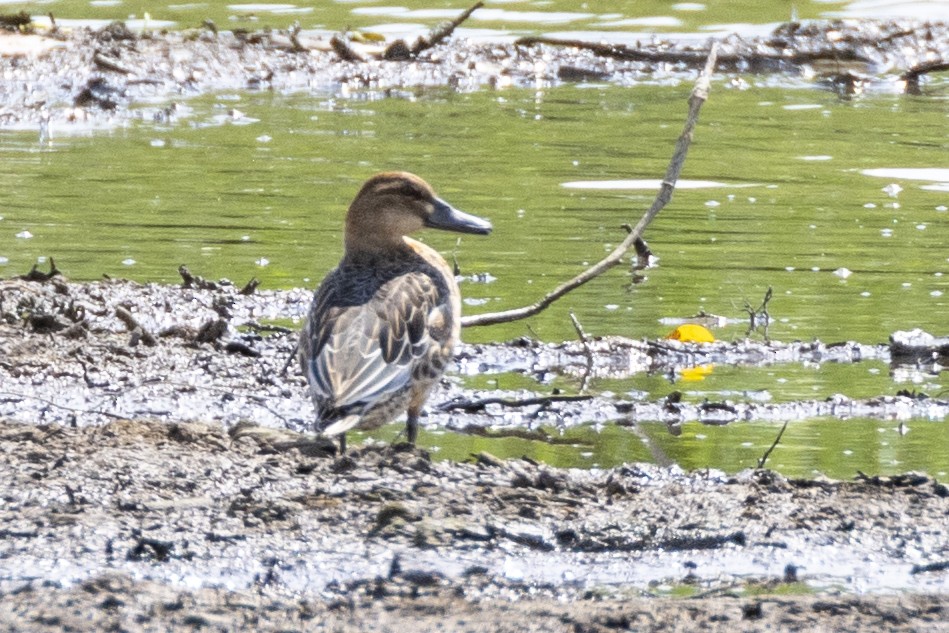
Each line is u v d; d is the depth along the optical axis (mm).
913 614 7742
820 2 33438
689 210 18562
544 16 32062
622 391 12461
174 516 8867
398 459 9883
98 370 12305
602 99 26312
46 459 9680
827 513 9133
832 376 12906
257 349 13125
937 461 10570
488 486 9469
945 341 13609
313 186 19250
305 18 31250
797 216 18312
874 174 20609
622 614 7645
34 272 14445
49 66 25688
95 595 7773
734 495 9398
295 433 10414
